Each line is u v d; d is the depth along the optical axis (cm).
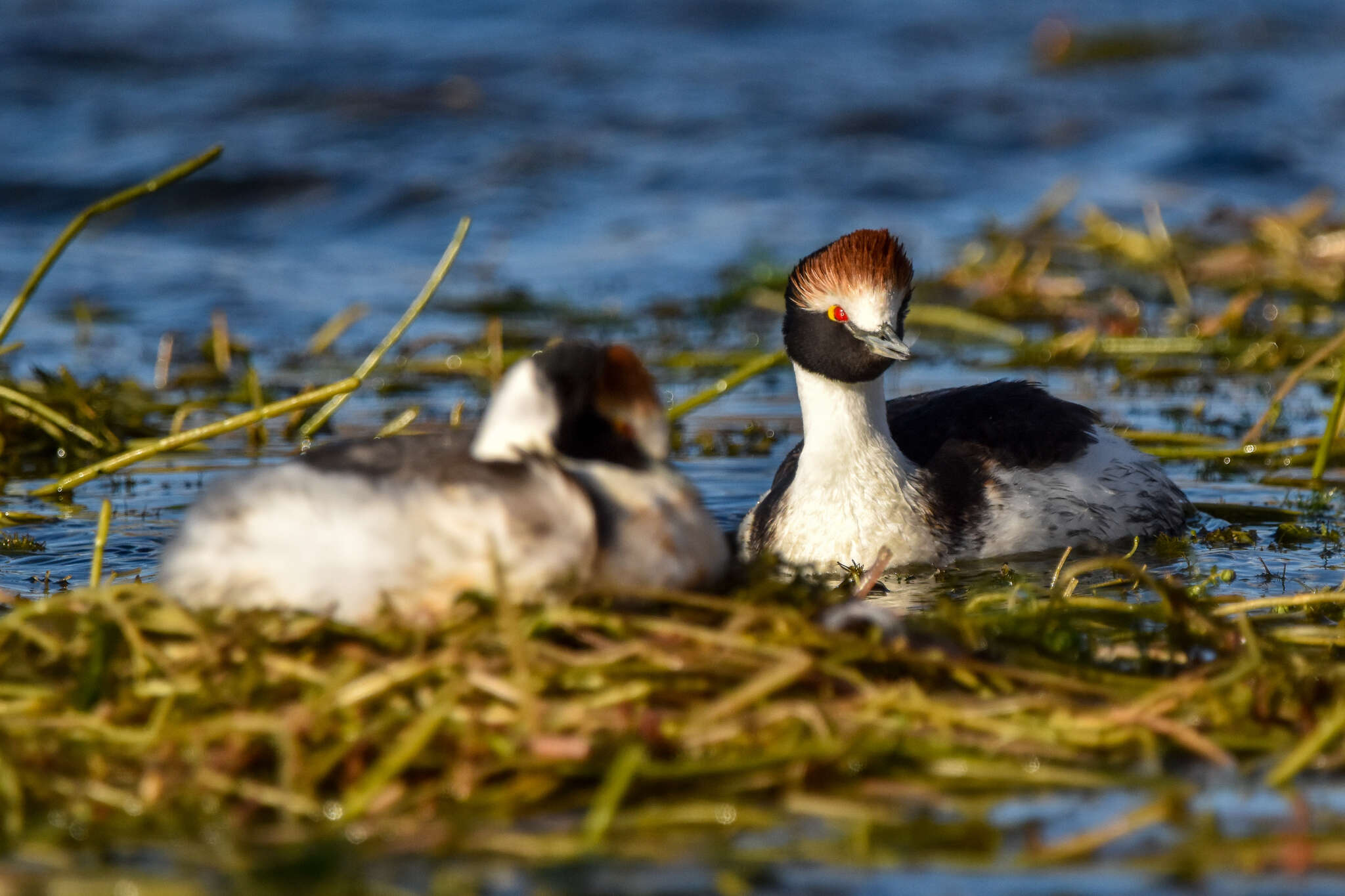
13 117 3206
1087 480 1250
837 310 1180
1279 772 707
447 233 2716
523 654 717
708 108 3494
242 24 4103
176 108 3316
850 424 1195
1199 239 2566
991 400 1321
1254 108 3641
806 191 2967
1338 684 788
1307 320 2059
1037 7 4741
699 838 658
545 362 838
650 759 702
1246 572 1111
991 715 745
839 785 696
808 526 1198
